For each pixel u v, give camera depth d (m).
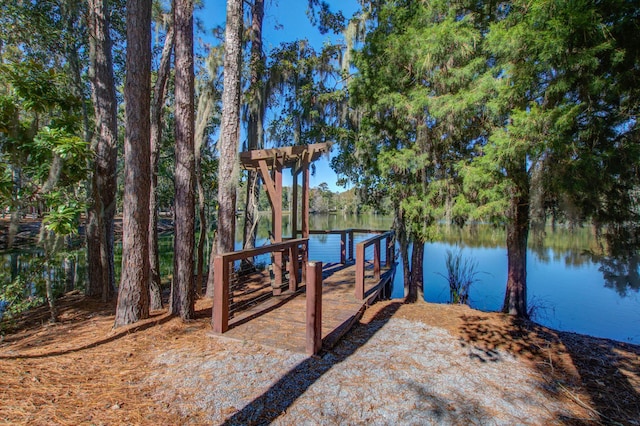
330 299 4.68
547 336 3.64
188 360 2.86
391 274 6.66
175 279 4.05
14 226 3.85
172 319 3.94
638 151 2.82
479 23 4.25
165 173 8.61
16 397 2.14
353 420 2.10
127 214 3.75
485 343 3.43
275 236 5.48
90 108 6.69
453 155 4.54
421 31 4.13
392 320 4.15
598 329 4.92
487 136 4.16
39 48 5.19
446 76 3.98
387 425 2.06
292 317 3.94
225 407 2.19
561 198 3.34
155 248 4.83
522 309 4.48
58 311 4.76
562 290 6.87
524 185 3.66
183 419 2.04
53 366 2.66
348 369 2.77
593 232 3.50
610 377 2.73
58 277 7.18
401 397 2.37
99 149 5.38
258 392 2.38
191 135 4.02
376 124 4.98
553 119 2.97
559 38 2.81
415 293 5.35
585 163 2.91
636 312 5.56
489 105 3.48
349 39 6.89
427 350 3.21
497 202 3.59
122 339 3.30
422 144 4.33
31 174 3.89
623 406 2.31
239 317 3.89
